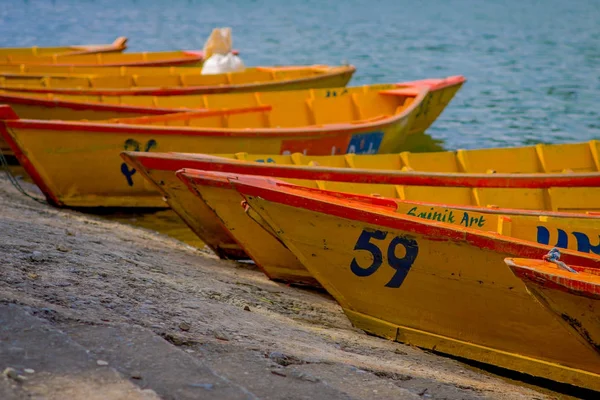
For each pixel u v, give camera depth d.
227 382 4.95
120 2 64.50
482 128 22.36
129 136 12.91
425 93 18.12
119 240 10.41
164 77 20.36
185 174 9.07
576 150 13.52
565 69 31.61
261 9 58.78
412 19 50.97
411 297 7.96
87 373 4.68
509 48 37.47
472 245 7.43
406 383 6.25
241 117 15.95
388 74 31.50
